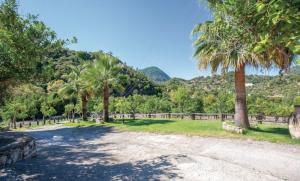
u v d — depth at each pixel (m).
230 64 12.15
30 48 7.29
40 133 19.12
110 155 9.88
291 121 11.38
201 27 12.58
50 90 58.03
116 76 25.34
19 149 9.20
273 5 2.92
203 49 13.44
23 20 7.45
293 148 9.62
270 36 3.32
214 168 7.26
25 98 44.69
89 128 21.02
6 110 33.75
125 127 18.75
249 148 9.80
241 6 3.45
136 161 8.60
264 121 18.94
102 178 6.91
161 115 30.95
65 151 11.24
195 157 8.55
